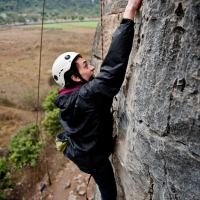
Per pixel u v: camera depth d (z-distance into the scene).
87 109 2.08
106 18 3.33
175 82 1.62
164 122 1.75
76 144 2.34
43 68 22.27
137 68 2.02
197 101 1.51
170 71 1.64
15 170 9.49
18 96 15.43
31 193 8.36
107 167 2.79
